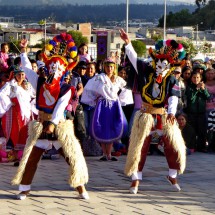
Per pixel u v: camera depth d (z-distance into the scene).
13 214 8.25
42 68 9.16
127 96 12.55
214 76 14.23
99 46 16.20
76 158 8.92
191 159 12.84
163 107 9.60
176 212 8.60
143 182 10.38
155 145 12.99
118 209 8.66
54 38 9.22
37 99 8.99
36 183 10.00
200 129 13.81
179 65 9.55
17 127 11.53
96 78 12.30
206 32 100.50
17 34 71.19
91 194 9.45
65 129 8.88
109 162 12.10
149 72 9.64
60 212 8.41
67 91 8.87
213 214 8.55
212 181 10.62
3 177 10.42
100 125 12.13
